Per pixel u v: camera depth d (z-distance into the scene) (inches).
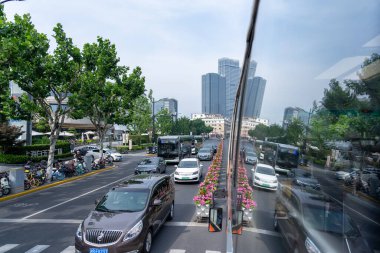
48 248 314.5
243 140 111.1
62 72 721.6
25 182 643.5
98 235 271.9
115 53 947.3
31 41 649.0
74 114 858.8
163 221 368.2
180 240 331.3
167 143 1159.6
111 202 327.9
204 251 299.3
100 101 1032.2
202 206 397.4
